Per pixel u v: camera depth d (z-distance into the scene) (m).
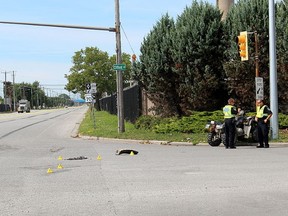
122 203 7.04
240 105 20.86
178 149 15.28
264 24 19.42
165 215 6.27
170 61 22.17
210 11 21.38
